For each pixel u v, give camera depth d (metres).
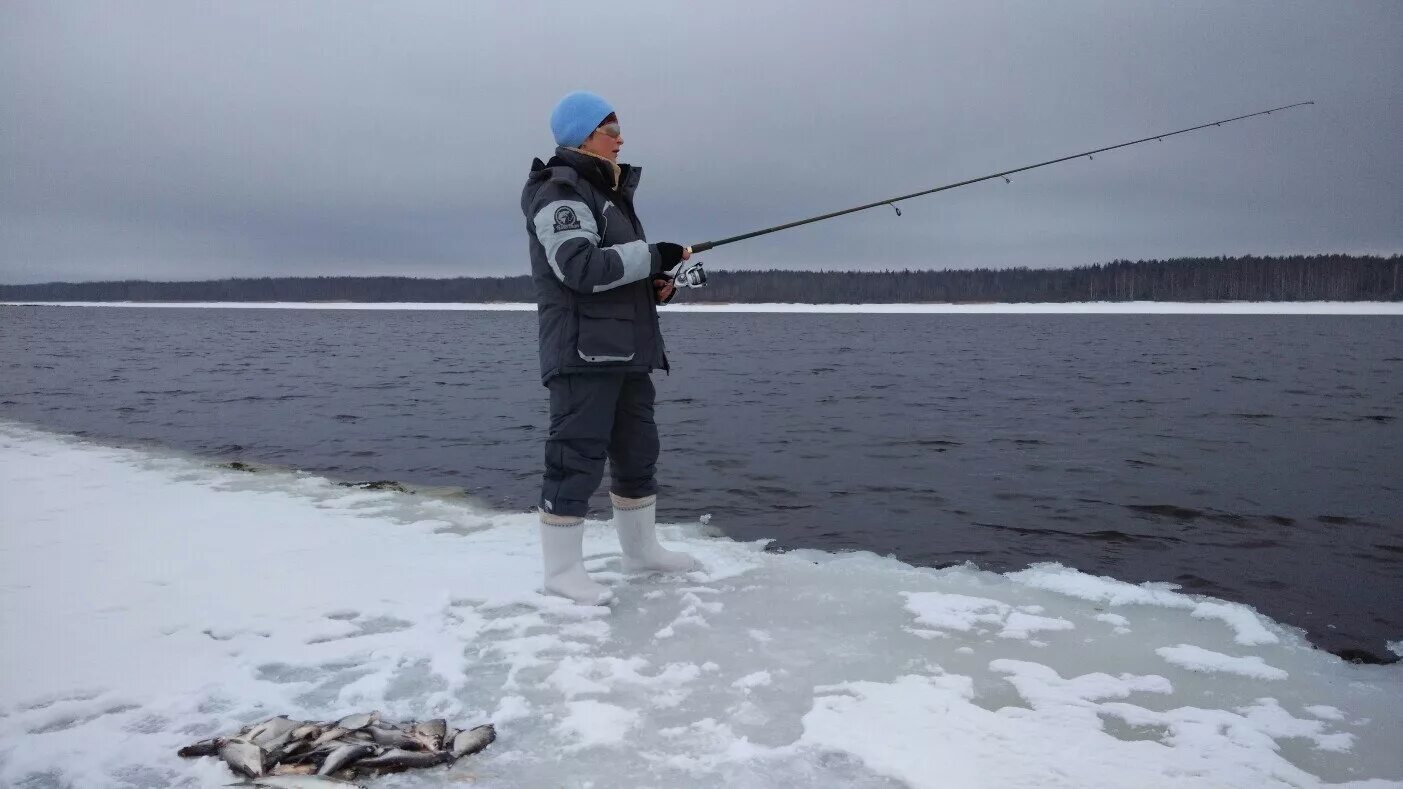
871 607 3.26
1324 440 8.69
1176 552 4.64
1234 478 6.70
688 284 3.44
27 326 51.03
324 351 27.31
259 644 2.87
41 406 11.46
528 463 7.28
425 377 16.98
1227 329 51.19
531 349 29.20
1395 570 4.32
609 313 3.14
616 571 3.72
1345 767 2.14
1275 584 4.09
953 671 2.67
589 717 2.33
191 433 8.95
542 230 3.01
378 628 3.03
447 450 7.96
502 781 2.03
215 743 2.15
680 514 5.47
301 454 7.71
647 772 2.07
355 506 5.13
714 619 3.12
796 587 3.49
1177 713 2.40
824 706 2.41
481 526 4.59
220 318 78.25
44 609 3.21
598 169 3.14
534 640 2.89
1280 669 2.76
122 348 27.81
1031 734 2.26
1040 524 5.24
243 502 5.22
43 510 4.96
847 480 6.59
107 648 2.84
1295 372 18.44
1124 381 16.02
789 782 2.02
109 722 2.33
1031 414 10.88
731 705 2.42
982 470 7.05
